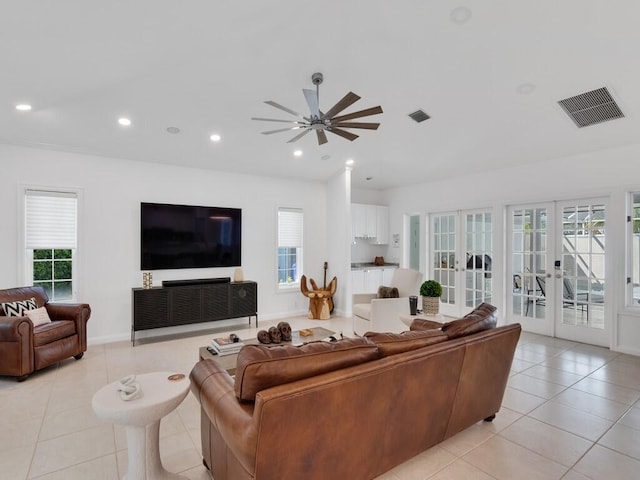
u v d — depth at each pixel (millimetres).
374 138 4789
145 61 2859
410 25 2713
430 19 2648
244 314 5406
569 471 2045
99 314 4621
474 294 5926
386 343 1883
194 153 4887
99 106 3580
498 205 5480
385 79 3416
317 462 1552
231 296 5273
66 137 4105
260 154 5141
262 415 1340
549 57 2977
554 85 3340
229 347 3080
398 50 2998
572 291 4750
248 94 3572
